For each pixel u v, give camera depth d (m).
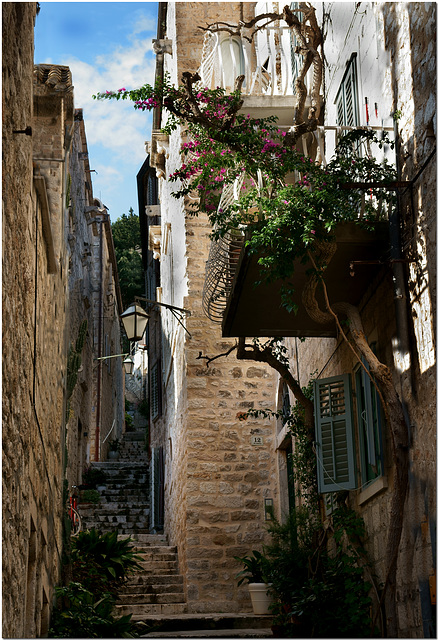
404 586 6.23
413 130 6.46
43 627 7.19
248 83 10.79
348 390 8.22
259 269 7.69
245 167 7.66
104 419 23.27
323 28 9.59
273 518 10.13
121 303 30.36
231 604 11.47
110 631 8.09
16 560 5.03
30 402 5.85
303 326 8.96
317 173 7.16
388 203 6.68
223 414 12.54
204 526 11.89
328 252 6.76
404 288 6.40
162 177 17.44
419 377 6.08
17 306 5.03
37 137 8.56
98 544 10.62
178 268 14.30
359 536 7.88
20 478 5.22
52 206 8.50
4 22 4.61
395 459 6.15
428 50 6.12
